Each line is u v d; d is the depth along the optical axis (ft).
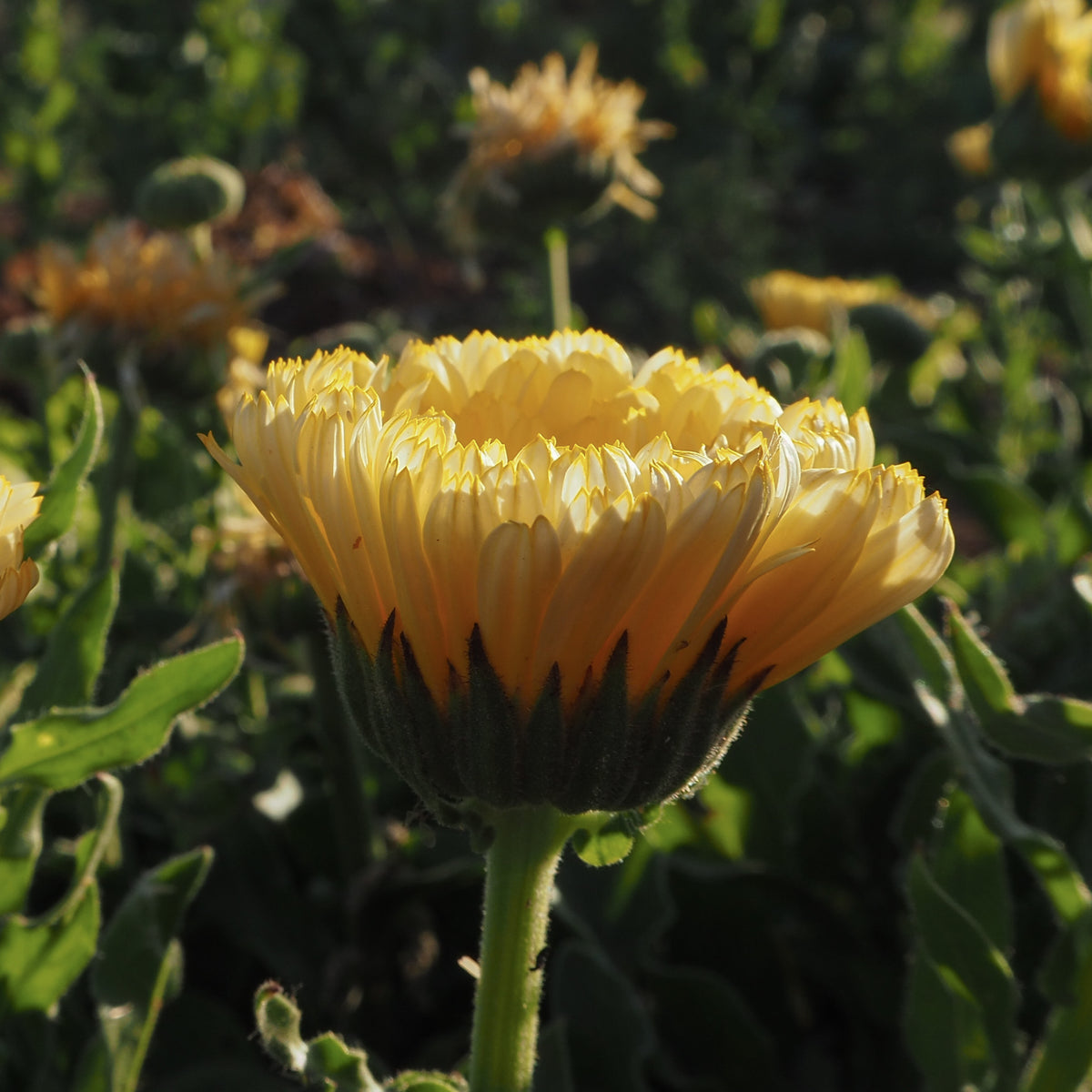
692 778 0.74
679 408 0.77
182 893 0.92
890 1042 1.14
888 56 5.47
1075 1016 0.89
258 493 0.74
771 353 1.43
